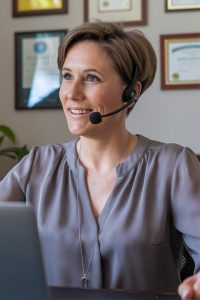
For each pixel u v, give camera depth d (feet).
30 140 8.14
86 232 3.28
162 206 3.34
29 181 3.70
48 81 8.02
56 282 3.29
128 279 3.18
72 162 3.68
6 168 8.09
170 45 7.51
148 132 7.67
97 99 3.38
